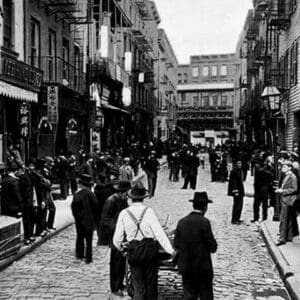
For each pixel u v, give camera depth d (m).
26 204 10.30
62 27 23.75
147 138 54.03
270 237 11.43
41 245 10.79
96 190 10.89
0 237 8.76
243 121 63.66
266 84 32.97
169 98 81.00
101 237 7.62
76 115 25.73
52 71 22.06
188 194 21.70
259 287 8.06
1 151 15.64
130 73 41.72
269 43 34.56
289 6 26.19
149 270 6.10
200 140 91.38
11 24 17.34
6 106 17.17
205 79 107.56
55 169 18.31
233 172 14.02
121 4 39.69
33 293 7.45
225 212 16.44
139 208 6.22
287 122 26.44
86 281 8.10
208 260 6.02
